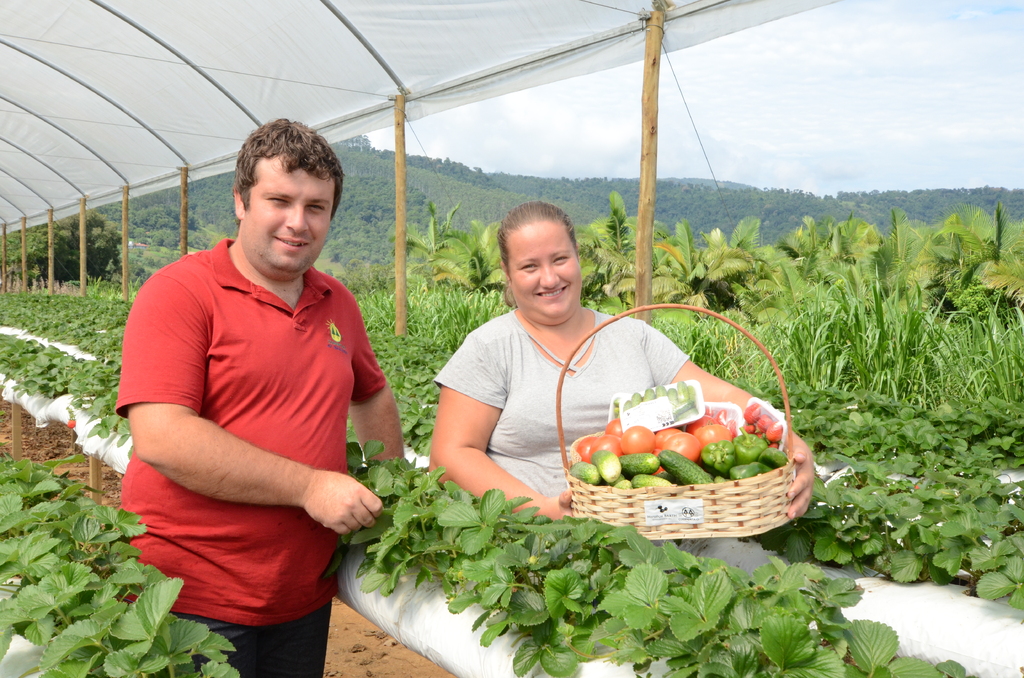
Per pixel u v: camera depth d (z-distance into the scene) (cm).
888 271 2130
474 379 225
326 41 846
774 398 489
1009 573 185
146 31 957
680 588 156
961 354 577
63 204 2588
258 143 187
